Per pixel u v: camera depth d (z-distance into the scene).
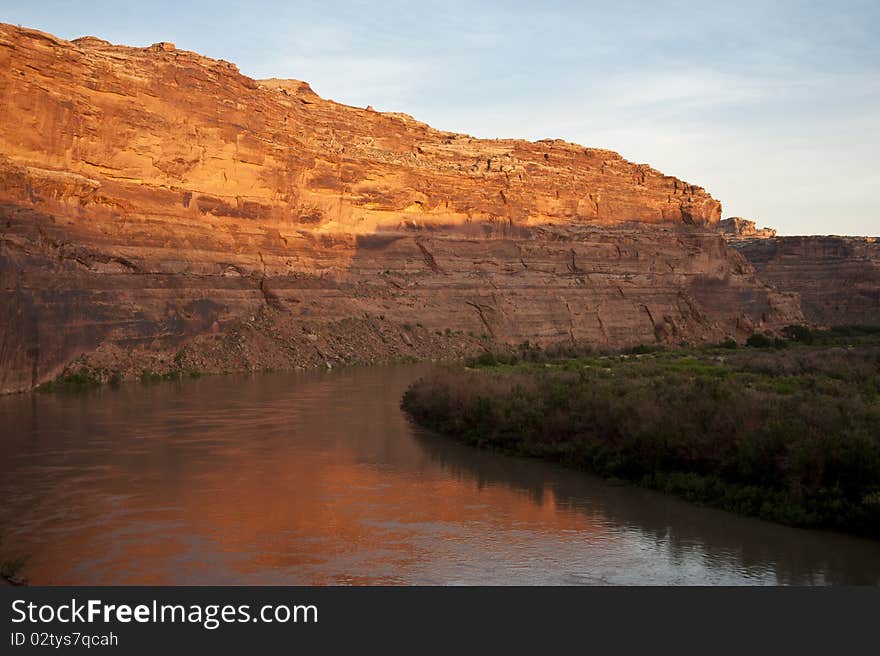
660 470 19.17
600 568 12.87
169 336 44.16
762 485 16.98
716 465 18.19
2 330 32.59
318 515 15.90
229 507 16.36
